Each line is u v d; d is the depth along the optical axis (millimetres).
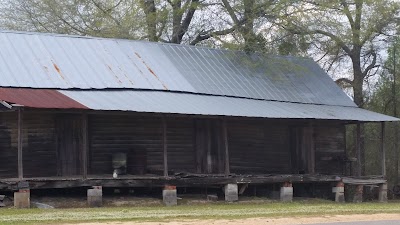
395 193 40438
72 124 28859
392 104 45375
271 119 32469
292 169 35062
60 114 28625
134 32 42781
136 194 29266
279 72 36906
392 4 41094
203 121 32281
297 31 39688
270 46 39125
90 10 45625
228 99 31641
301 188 35344
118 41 32906
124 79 29797
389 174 45969
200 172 31781
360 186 33875
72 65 29516
